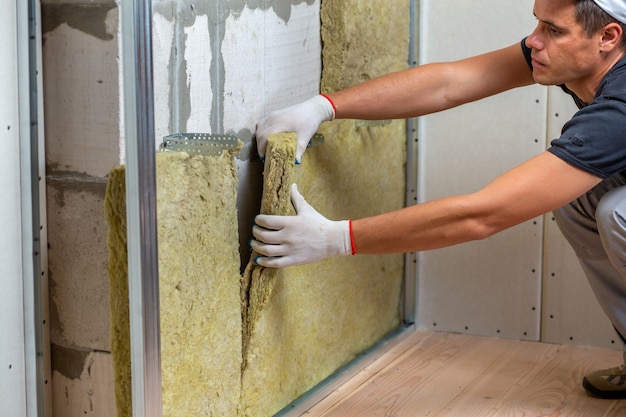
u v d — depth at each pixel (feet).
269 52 7.16
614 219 6.83
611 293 7.66
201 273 6.18
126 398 5.74
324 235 6.52
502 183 6.32
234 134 6.77
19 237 5.70
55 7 5.52
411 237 6.41
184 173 5.91
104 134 5.58
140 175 5.23
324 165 7.82
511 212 6.31
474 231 6.35
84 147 5.66
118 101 5.49
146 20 5.16
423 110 7.55
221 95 6.55
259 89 7.07
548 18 6.43
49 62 5.62
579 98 7.32
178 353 5.98
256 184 7.16
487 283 9.48
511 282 9.38
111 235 5.56
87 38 5.49
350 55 8.09
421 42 9.39
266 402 7.10
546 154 6.37
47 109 5.70
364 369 8.46
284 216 6.48
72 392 6.06
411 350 9.07
